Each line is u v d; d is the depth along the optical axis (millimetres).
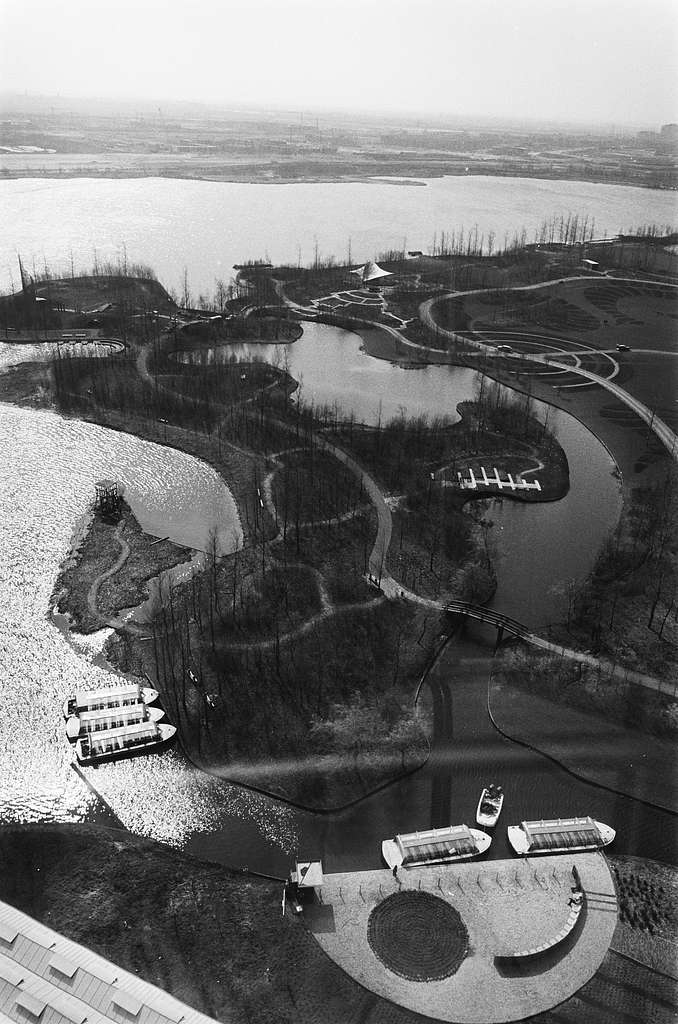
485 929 84562
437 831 95312
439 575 144625
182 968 80062
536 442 199125
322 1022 75875
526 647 127188
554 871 91438
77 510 164500
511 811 100000
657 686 119875
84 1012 66000
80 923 84688
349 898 87938
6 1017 65875
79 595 138750
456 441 197125
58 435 195750
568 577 147500
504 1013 77000
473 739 110375
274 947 82438
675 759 107875
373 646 126000
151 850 94812
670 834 97375
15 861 92750
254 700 115375
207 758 106938
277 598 135875
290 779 103875
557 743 109938
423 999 77938
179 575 144375
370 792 102250
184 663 121875
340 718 112812
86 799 101750
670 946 83438
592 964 81500
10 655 124688
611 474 187000
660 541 158000
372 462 183625
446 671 122125
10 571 144500
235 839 96375
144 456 186875
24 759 107000
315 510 163625
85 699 114062
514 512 169625
